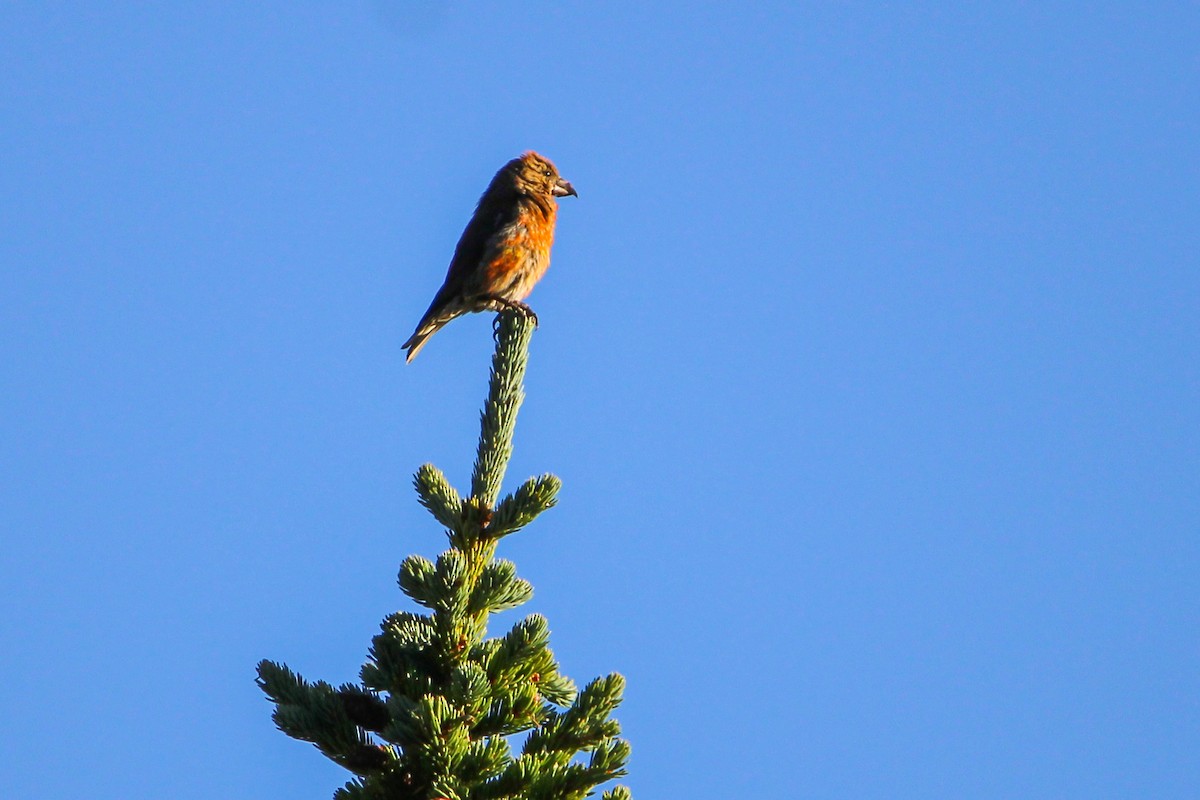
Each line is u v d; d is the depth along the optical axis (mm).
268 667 8117
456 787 7266
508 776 7344
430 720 7238
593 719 7980
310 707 7820
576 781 7355
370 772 7703
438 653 8000
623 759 7430
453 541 8828
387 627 8102
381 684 7992
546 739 7883
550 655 8164
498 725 7871
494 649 8078
